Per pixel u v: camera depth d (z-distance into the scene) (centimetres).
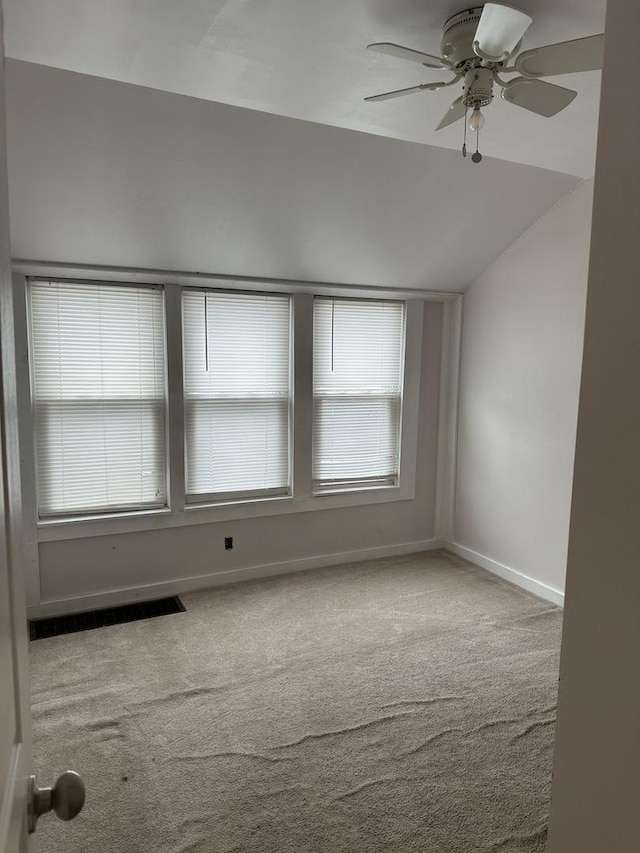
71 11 161
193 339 365
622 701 90
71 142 246
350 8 165
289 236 333
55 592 340
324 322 407
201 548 379
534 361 374
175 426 361
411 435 443
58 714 245
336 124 241
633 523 86
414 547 457
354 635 319
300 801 198
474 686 270
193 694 261
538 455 374
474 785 206
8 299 74
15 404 78
